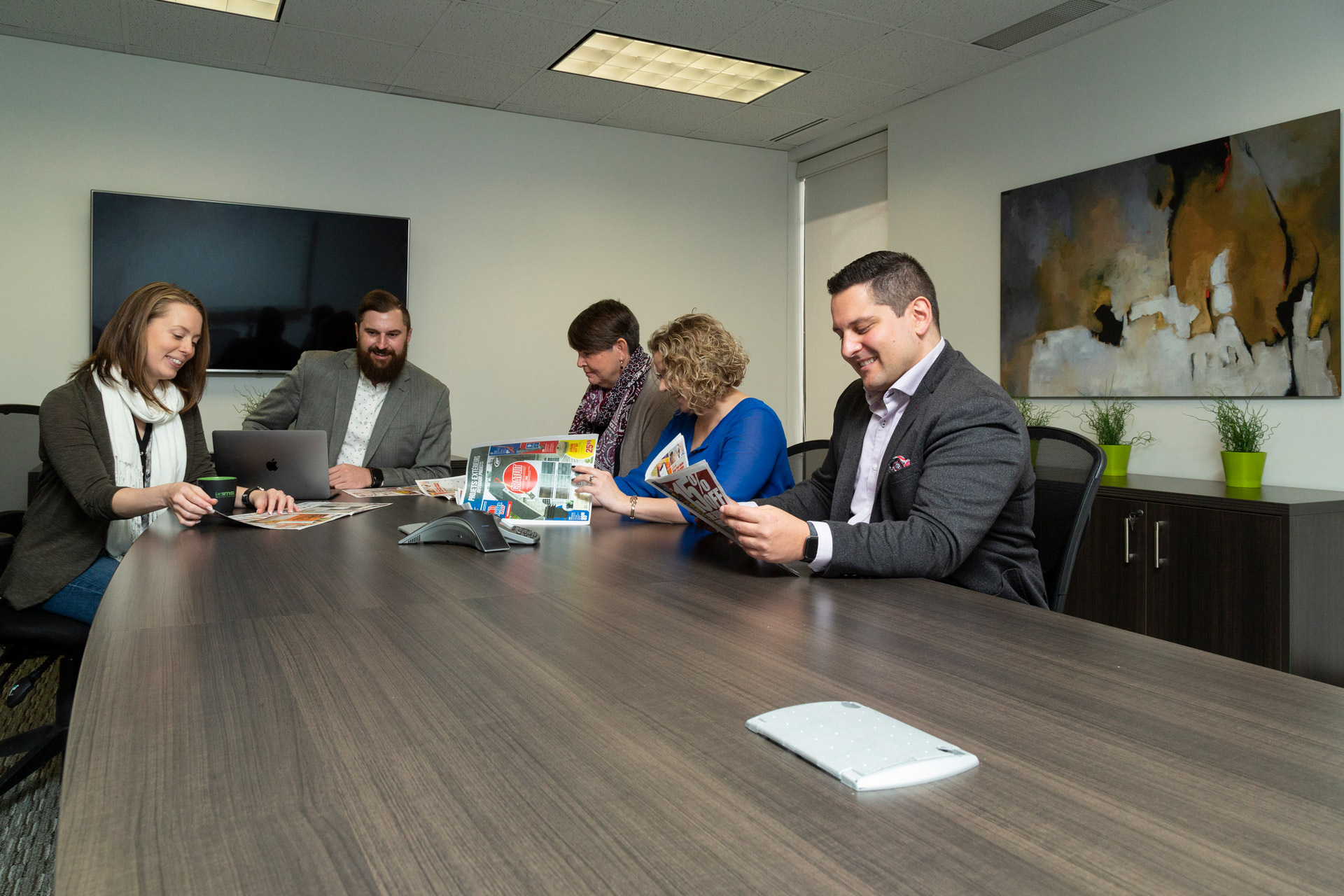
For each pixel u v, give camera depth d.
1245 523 2.71
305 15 3.59
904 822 0.49
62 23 3.63
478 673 0.76
